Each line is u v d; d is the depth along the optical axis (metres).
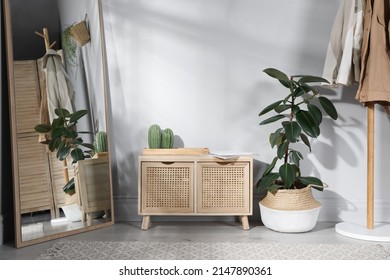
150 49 3.10
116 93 3.12
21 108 2.53
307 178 2.83
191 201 2.85
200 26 3.08
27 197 2.54
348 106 3.08
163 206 2.87
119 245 2.53
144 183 2.86
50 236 2.64
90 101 2.93
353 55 2.71
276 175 2.83
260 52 3.08
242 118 3.11
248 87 3.10
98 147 2.96
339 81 2.69
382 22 2.56
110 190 3.03
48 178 2.64
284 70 3.08
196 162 2.85
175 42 3.09
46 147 2.64
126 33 3.09
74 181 2.79
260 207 2.91
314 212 2.78
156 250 2.43
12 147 2.47
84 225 2.84
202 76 3.10
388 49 2.61
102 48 3.06
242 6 3.07
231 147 3.12
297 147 3.12
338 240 2.65
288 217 2.74
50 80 2.67
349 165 3.10
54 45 2.71
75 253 2.38
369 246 2.51
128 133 3.13
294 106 2.77
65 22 2.78
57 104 2.71
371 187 2.78
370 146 2.75
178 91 3.11
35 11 2.62
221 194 2.86
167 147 2.98
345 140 3.10
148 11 3.09
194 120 3.12
